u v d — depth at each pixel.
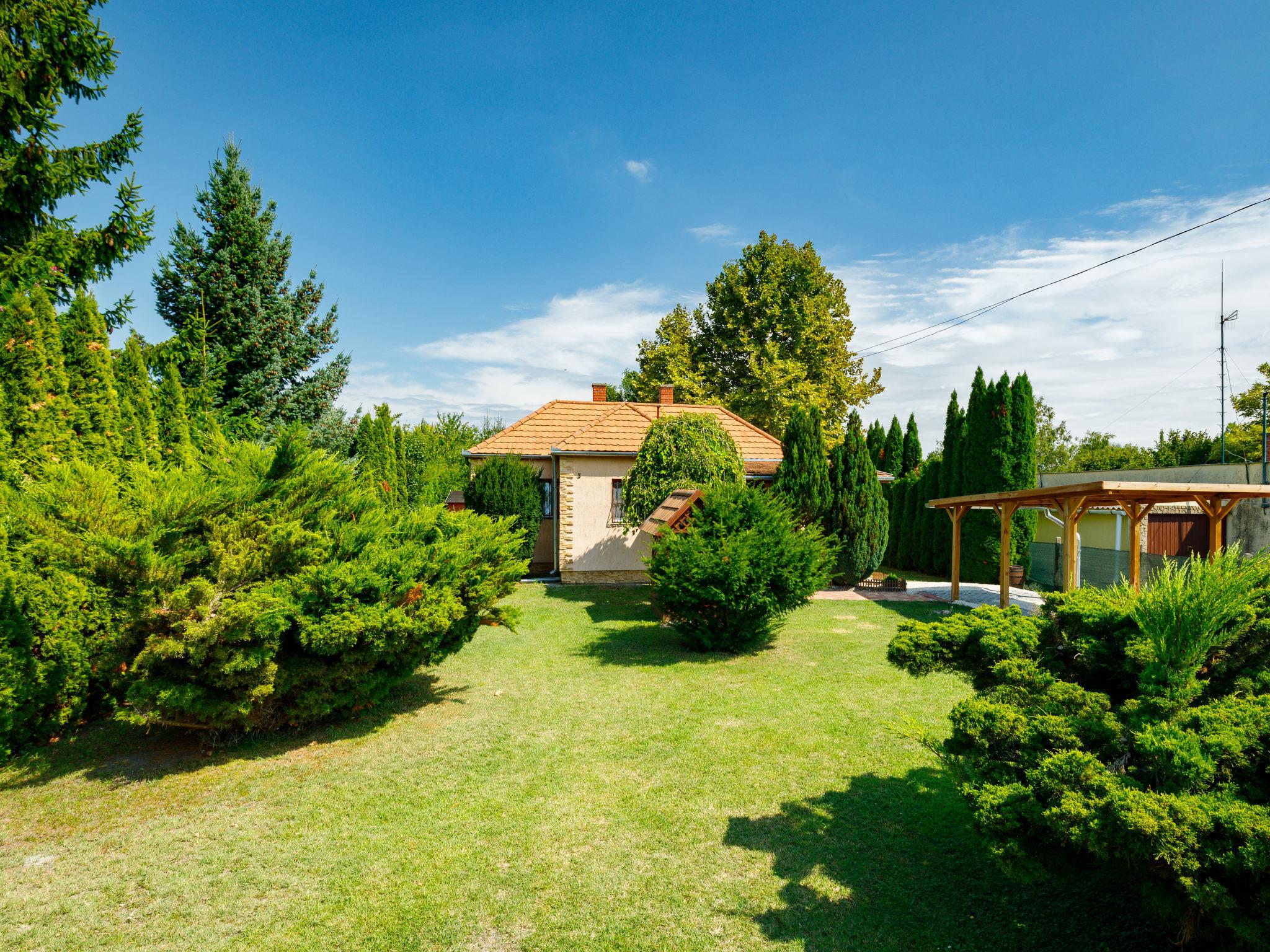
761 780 5.20
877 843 4.24
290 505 6.14
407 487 25.02
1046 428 49.75
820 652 9.47
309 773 5.37
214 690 5.43
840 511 15.09
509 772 5.37
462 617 6.78
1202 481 18.45
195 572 5.43
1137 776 2.76
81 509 4.89
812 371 34.00
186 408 10.85
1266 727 2.58
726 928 3.43
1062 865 2.64
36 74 9.39
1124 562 13.91
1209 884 2.16
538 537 18.64
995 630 3.90
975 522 17.48
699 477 14.49
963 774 3.21
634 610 12.95
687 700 7.25
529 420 19.19
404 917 3.53
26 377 7.29
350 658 5.79
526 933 3.40
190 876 3.92
